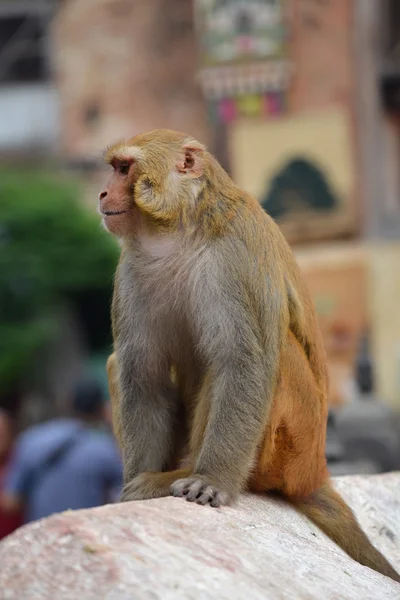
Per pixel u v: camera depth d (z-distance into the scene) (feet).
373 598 15.30
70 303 97.55
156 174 20.13
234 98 98.73
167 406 21.70
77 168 108.06
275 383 19.93
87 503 32.60
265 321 19.67
